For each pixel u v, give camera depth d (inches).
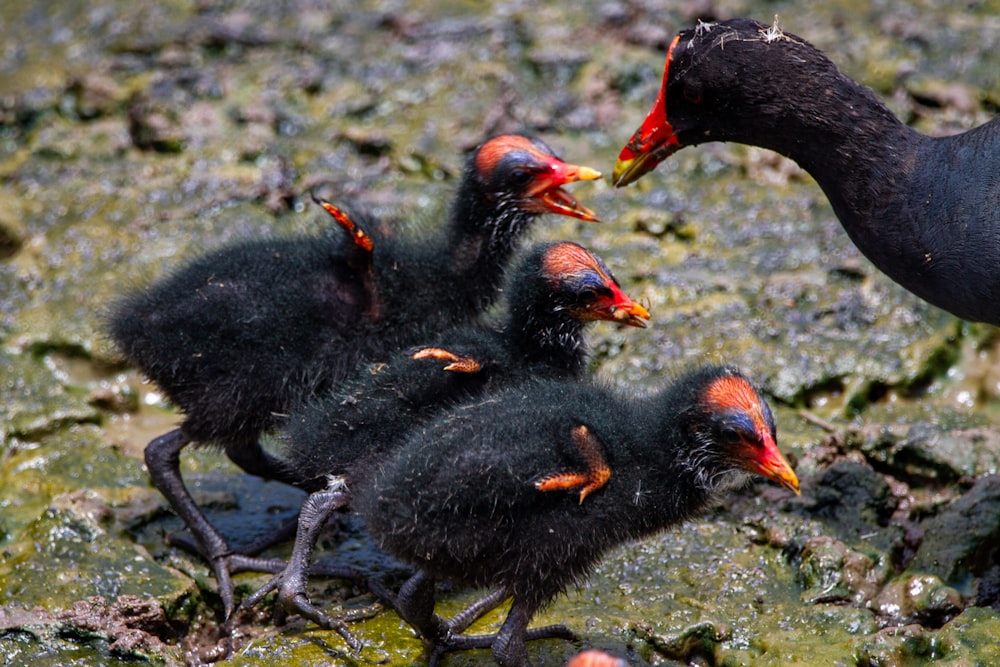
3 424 476.7
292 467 393.4
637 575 409.7
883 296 528.7
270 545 426.0
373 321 415.8
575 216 435.2
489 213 438.6
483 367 397.1
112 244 565.0
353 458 384.5
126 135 637.3
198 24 704.4
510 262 446.0
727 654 375.9
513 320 409.4
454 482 345.4
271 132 633.0
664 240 569.9
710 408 363.6
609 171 604.7
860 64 656.4
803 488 440.8
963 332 515.2
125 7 722.2
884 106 425.1
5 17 722.2
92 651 375.9
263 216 581.0
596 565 372.5
